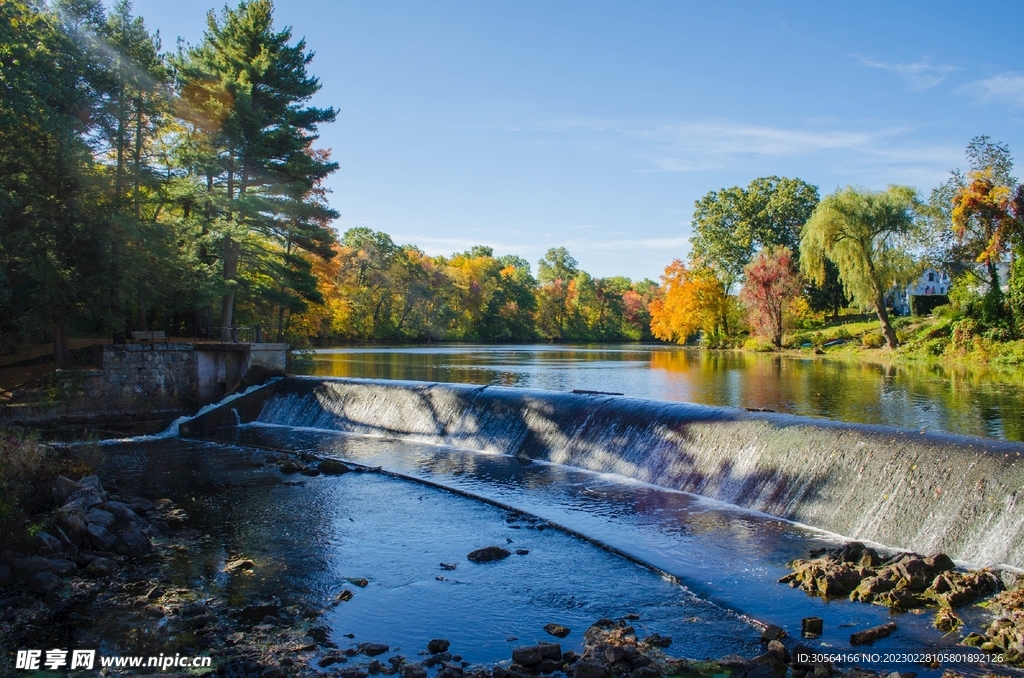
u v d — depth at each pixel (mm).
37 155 25938
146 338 29609
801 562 12055
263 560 13062
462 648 9602
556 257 153250
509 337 113250
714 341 82562
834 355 56250
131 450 23656
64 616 10531
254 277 42844
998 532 11680
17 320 27266
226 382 30531
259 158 35125
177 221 33062
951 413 23234
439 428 24641
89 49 27734
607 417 20328
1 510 12688
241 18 36750
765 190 84438
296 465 20422
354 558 13172
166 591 11508
